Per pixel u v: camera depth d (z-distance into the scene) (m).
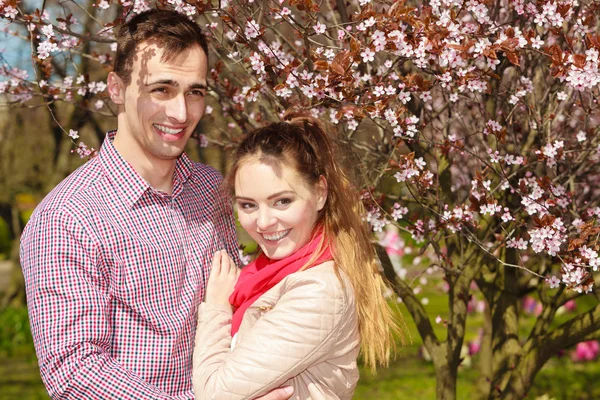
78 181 2.27
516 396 3.65
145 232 2.29
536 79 3.48
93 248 2.15
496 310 3.96
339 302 2.05
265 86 3.09
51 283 2.10
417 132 3.05
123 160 2.32
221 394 2.01
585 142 3.22
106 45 5.71
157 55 2.23
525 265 3.91
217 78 3.39
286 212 2.14
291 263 2.16
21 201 21.78
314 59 2.89
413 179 2.93
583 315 3.45
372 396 7.28
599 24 3.04
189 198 2.49
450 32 2.50
